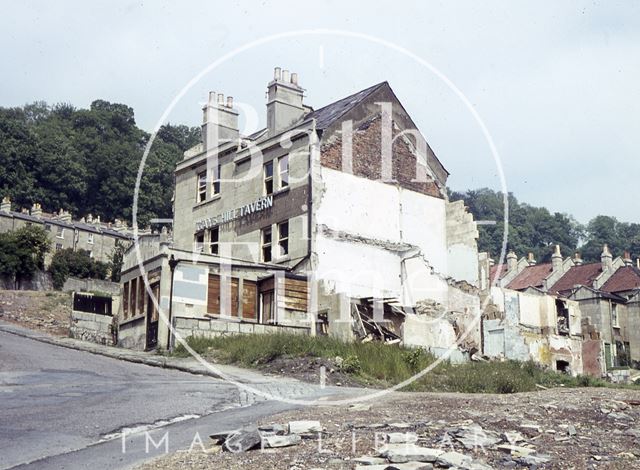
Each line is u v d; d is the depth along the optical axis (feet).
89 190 318.45
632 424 44.11
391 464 32.96
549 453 36.55
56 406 49.88
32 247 210.79
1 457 35.81
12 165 302.04
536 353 129.29
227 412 48.98
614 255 354.74
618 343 192.75
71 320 113.60
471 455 35.81
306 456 35.06
